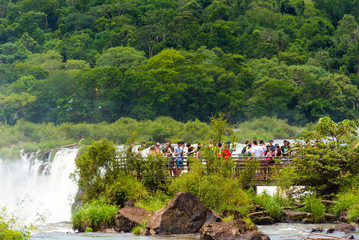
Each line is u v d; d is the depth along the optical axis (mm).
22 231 20484
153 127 108125
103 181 29609
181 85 151625
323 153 29766
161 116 143125
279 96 153000
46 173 59531
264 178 30719
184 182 28453
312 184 29938
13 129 105938
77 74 149000
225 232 20438
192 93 159500
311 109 156000
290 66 181250
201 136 106188
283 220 27156
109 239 22547
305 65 187000
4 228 17375
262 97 149875
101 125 115188
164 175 30469
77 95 144500
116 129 108500
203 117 158625
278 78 166000
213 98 157750
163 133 106625
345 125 32062
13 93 142875
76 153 58344
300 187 30750
